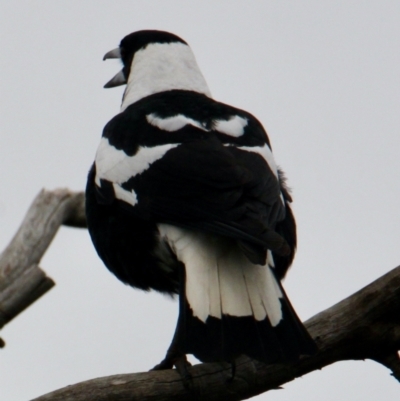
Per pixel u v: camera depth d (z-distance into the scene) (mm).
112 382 11562
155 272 12773
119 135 13117
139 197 12273
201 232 11508
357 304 11898
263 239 10758
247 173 11828
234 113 13164
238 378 11719
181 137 12562
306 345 10586
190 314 10906
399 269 11867
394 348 11992
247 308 10867
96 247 13422
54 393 11477
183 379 11617
